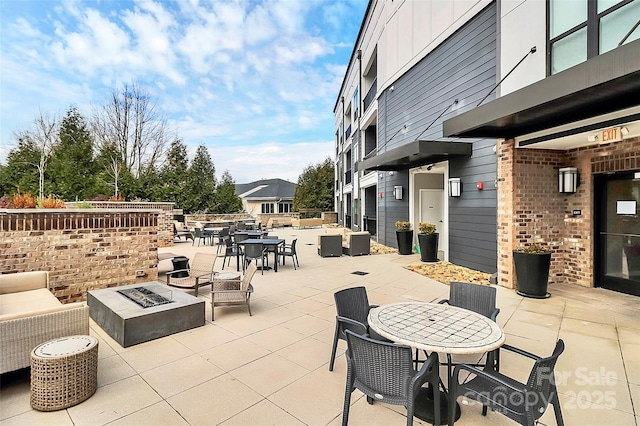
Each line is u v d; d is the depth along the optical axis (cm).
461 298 348
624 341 380
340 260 981
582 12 501
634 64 306
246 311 501
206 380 301
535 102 414
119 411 255
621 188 577
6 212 470
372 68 1617
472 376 307
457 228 828
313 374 313
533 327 427
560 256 652
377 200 1394
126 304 420
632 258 564
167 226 1352
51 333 298
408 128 1042
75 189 1862
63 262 516
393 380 211
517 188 619
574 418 245
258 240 877
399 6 1091
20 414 251
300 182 3591
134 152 2570
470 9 752
